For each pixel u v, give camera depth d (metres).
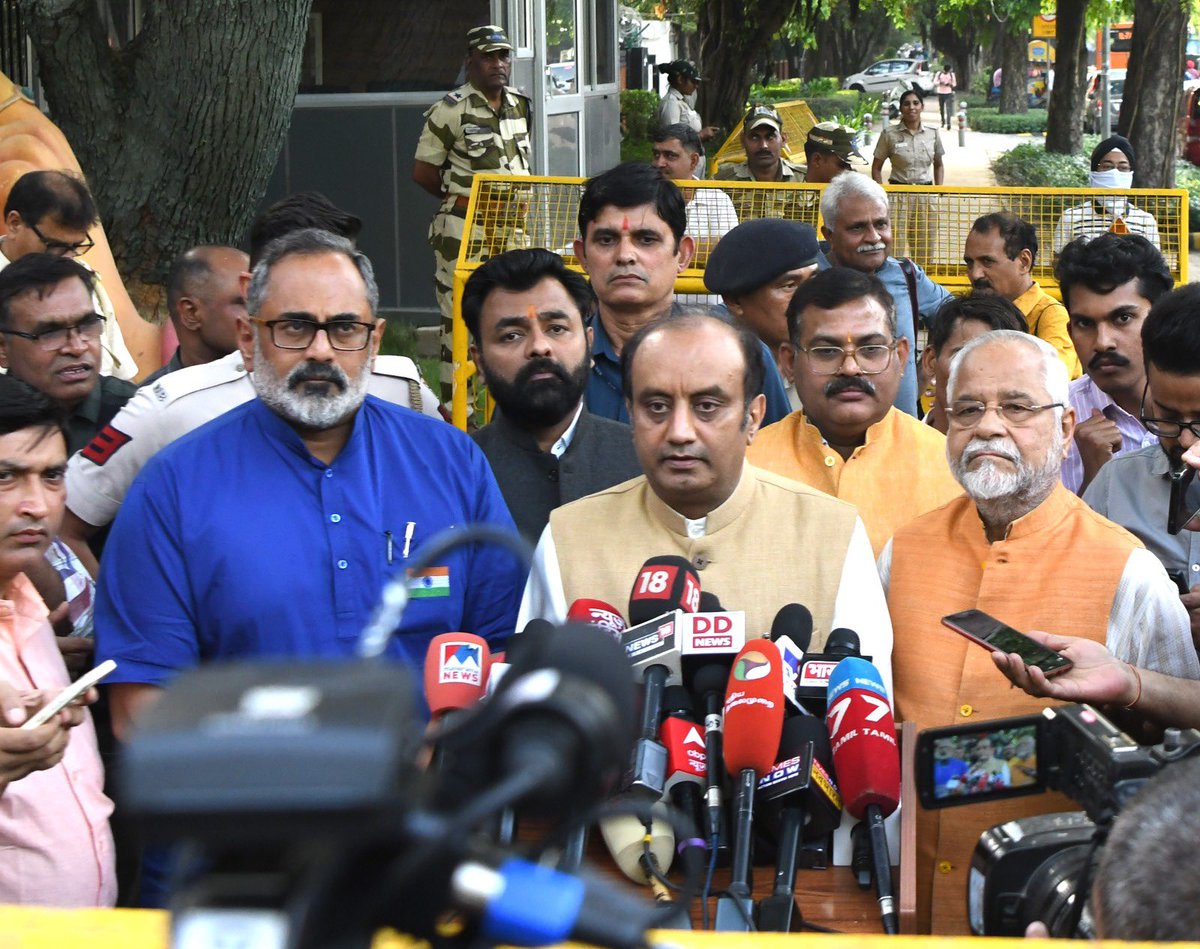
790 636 2.88
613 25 16.56
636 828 2.38
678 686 2.65
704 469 3.07
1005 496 3.11
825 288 3.98
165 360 7.00
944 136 47.56
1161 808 1.33
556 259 4.13
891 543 3.40
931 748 2.16
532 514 4.10
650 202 4.77
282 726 0.75
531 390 4.04
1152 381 3.53
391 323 12.97
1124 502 3.81
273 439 3.18
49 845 2.84
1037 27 48.44
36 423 3.08
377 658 0.90
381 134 12.78
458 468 3.34
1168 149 22.69
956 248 7.40
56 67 8.70
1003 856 2.02
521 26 13.02
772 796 2.38
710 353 3.06
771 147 11.83
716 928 2.03
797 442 4.07
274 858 0.77
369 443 3.28
